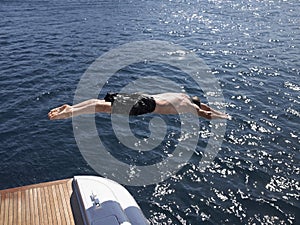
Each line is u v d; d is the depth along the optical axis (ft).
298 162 52.49
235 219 42.19
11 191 38.06
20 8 161.58
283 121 64.03
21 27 127.75
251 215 42.75
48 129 59.47
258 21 151.64
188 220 41.88
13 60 92.17
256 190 46.85
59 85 76.89
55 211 35.14
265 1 203.41
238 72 89.04
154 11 171.83
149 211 42.98
